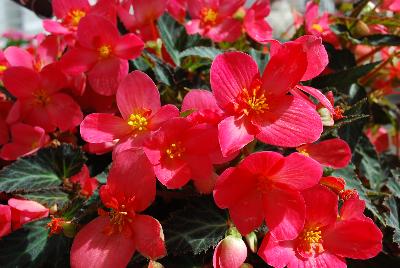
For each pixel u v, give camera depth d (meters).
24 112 0.39
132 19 0.42
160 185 0.33
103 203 0.29
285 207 0.28
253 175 0.28
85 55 0.36
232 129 0.28
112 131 0.31
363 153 0.43
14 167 0.35
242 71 0.29
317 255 0.29
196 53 0.39
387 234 0.37
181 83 0.39
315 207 0.29
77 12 0.40
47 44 0.42
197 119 0.29
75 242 0.29
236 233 0.29
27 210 0.32
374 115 0.51
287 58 0.29
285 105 0.29
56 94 0.39
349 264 0.35
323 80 0.42
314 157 0.34
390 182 0.38
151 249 0.27
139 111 0.31
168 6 0.46
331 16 0.48
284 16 0.57
